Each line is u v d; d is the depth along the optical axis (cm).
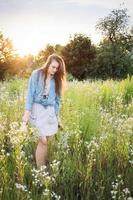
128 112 975
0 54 4041
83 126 737
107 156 640
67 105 885
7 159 581
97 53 5962
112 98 1202
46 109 642
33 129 654
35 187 532
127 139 662
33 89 640
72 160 606
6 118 782
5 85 1625
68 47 6197
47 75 642
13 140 580
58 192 550
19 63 4106
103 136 674
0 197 484
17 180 540
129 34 6228
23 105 948
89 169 556
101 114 871
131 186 572
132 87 1353
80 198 560
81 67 6100
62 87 660
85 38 6184
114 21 6184
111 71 5712
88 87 1348
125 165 611
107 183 575
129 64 5756
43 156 636
